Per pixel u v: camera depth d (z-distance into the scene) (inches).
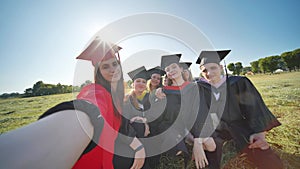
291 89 359.6
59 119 22.0
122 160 68.5
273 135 133.3
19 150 16.5
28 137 18.1
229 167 97.7
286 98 268.1
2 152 15.6
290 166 94.0
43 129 19.7
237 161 100.3
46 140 19.0
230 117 103.1
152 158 92.5
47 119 21.5
